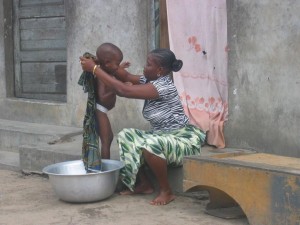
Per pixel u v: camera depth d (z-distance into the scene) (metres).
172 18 5.79
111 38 6.32
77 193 4.77
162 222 4.46
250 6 5.30
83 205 4.84
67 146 5.95
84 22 6.52
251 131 5.39
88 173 4.83
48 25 7.07
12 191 5.35
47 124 6.90
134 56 6.17
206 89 5.68
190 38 5.72
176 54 5.80
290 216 4.02
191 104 5.77
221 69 5.61
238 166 4.26
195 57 5.71
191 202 4.89
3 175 5.95
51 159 5.74
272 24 5.20
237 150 5.36
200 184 4.49
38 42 7.17
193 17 5.69
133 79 5.09
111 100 5.08
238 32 5.38
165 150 4.75
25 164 5.96
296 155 5.15
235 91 5.45
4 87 7.33
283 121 5.20
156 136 4.78
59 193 4.84
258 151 5.35
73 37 6.62
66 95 6.94
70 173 5.06
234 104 5.47
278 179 4.06
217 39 5.59
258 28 5.27
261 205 4.16
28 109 7.07
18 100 7.18
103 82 4.77
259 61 5.29
